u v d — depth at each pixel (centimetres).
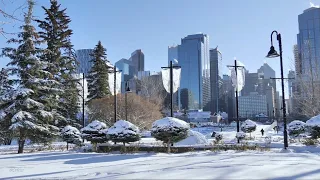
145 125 4319
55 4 3478
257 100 14662
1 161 1218
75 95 3366
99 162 1123
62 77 3231
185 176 750
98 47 4653
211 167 876
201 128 7462
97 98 4359
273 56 1711
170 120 1511
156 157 1241
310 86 3338
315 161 994
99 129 1870
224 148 1523
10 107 1980
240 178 716
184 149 1531
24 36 2122
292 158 1079
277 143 1945
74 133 2114
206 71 14738
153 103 5138
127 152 1538
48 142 2184
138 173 814
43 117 2100
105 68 4484
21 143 1980
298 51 3978
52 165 1055
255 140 2389
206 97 14675
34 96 2141
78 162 1135
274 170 815
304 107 3462
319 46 4494
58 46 3234
